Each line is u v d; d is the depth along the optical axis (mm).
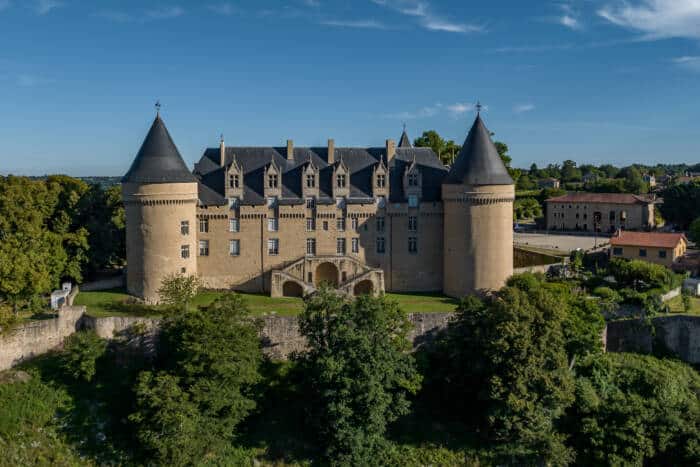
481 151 76000
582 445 57031
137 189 70562
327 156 84312
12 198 73938
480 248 75688
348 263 79625
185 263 73688
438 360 63344
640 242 92875
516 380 53906
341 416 52844
